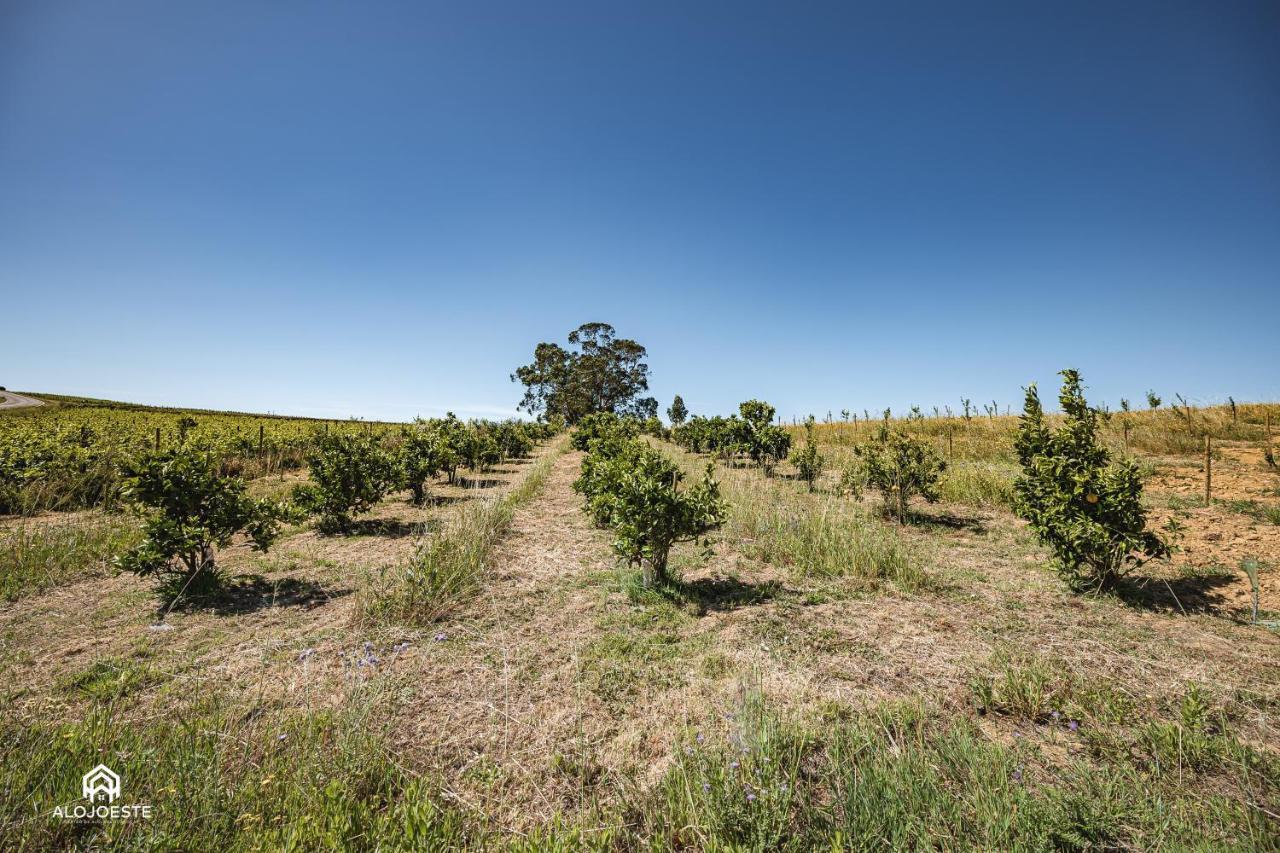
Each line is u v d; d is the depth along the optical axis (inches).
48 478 407.8
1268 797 95.4
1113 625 175.3
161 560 199.5
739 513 322.0
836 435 815.7
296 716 119.4
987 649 158.1
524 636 169.8
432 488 500.1
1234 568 217.0
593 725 121.8
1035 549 267.1
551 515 370.3
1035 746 112.4
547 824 92.1
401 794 98.7
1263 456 424.8
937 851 84.0
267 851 78.7
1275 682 136.7
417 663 149.4
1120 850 83.3
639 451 313.1
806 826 87.8
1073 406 218.4
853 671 145.3
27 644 163.5
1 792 86.1
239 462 582.2
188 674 143.3
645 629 175.6
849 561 237.0
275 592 207.9
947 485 402.6
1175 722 118.1
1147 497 328.2
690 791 91.8
